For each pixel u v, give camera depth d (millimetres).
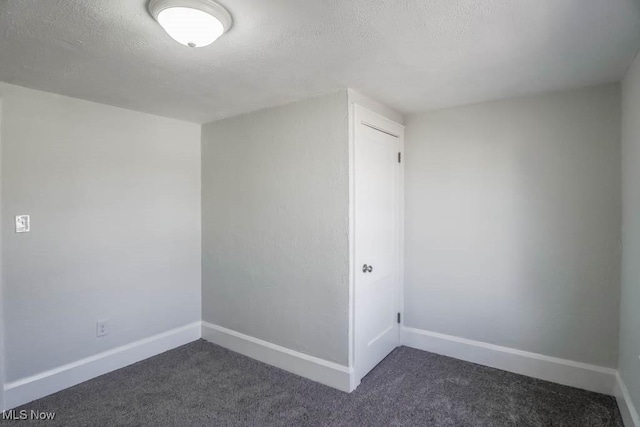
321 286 2500
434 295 2961
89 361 2576
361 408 2178
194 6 1305
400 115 3041
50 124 2391
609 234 2287
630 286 1999
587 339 2367
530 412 2121
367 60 1893
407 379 2525
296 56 1835
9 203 2211
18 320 2246
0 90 2170
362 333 2523
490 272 2705
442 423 2025
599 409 2143
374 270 2680
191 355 2980
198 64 1928
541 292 2518
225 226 3143
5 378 2188
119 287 2766
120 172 2770
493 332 2701
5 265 2193
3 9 1357
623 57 1871
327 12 1406
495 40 1666
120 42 1658
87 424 2037
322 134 2477
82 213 2551
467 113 2779
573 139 2391
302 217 2594
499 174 2656
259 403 2244
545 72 2080
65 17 1426
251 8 1371
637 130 1859
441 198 2906
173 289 3146
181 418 2094
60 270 2439
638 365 1804
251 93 2438
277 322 2764
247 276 2969
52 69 1983
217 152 3201
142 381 2537
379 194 2734
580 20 1479
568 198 2414
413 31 1572
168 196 3102
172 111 2893
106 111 2688
